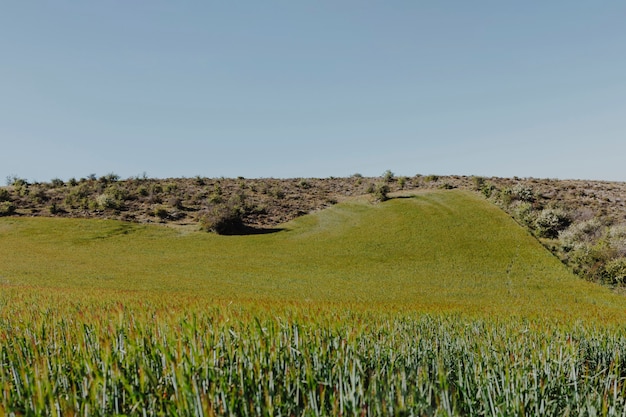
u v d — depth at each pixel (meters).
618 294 43.78
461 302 36.12
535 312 24.28
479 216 75.56
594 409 4.70
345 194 102.31
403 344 8.45
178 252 63.50
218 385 4.78
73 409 4.12
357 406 4.59
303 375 5.50
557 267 54.56
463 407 5.21
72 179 105.44
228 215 76.19
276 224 81.75
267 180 120.88
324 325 8.48
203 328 7.47
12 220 76.12
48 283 39.81
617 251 51.47
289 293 40.53
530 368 6.59
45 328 8.70
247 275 51.38
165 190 99.31
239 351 5.56
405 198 89.88
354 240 70.25
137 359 5.50
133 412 4.23
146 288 40.25
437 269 55.81
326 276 52.22
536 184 98.81
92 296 25.36
